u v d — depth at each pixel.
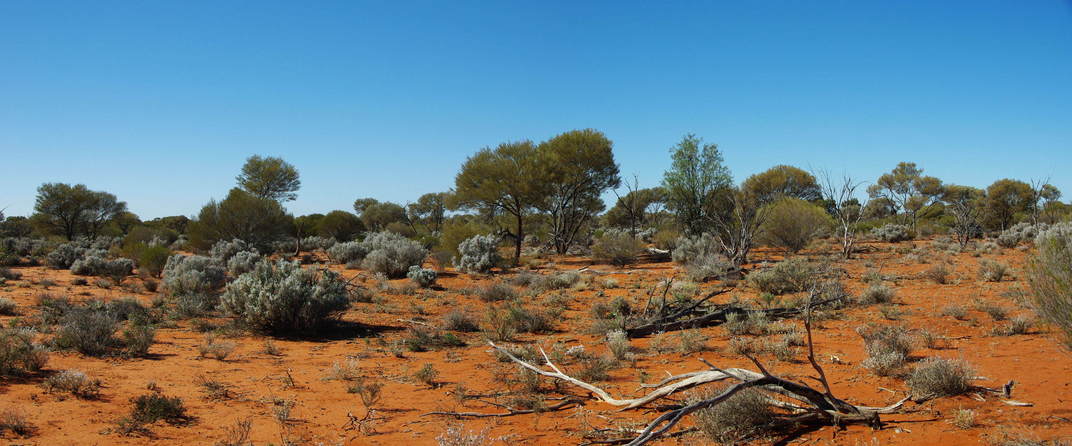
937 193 60.69
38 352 8.54
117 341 11.00
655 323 13.10
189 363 9.71
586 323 14.47
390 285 22.09
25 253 38.84
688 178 35.69
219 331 13.07
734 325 12.41
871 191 63.84
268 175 55.78
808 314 6.00
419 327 14.26
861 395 7.22
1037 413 5.96
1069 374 7.48
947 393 6.87
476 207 37.03
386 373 9.35
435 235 56.25
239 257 26.22
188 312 15.12
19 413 6.43
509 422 6.75
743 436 5.76
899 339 9.42
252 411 7.07
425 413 7.09
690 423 6.41
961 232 36.03
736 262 24.44
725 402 5.94
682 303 14.95
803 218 31.36
